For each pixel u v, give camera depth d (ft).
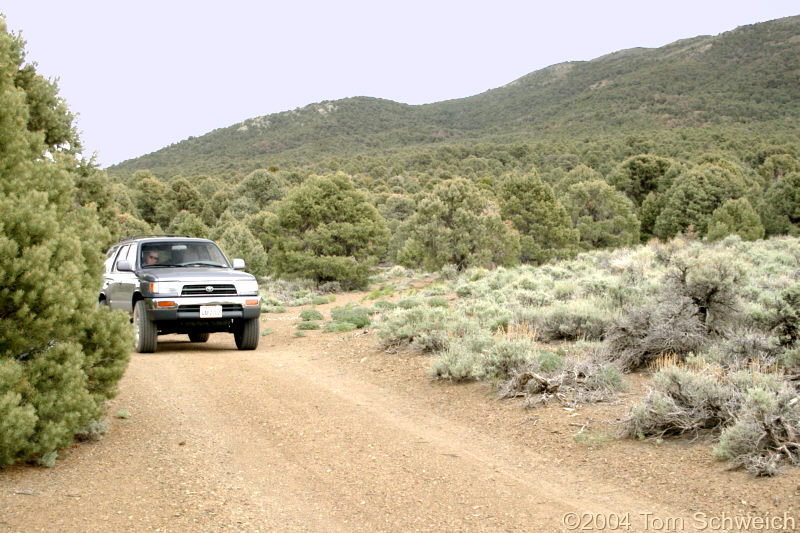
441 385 26.45
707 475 14.79
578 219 179.11
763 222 195.31
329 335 43.24
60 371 16.14
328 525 12.95
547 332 32.99
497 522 12.99
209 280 35.24
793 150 540.11
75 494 13.94
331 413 22.79
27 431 14.62
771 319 26.20
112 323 18.34
